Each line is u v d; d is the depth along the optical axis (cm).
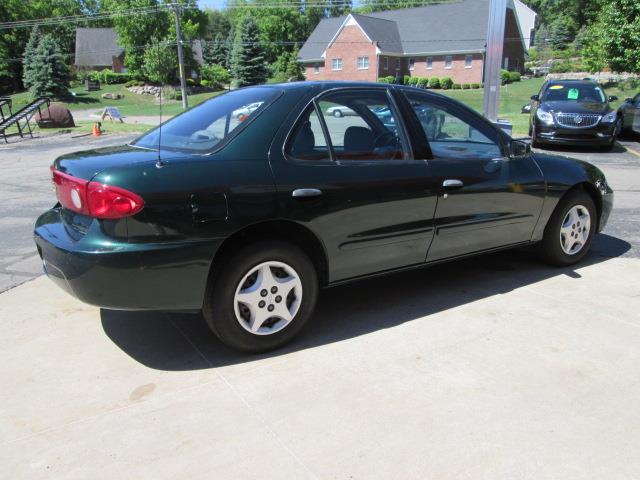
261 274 335
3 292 457
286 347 355
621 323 387
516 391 303
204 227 306
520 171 444
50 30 7206
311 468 243
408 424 273
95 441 262
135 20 5522
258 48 5641
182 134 360
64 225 327
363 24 5481
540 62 6344
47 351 352
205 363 336
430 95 412
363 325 388
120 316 406
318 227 344
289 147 339
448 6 5766
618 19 2097
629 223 673
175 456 251
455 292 448
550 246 490
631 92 3550
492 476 238
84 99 5084
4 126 2027
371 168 364
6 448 258
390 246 381
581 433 267
